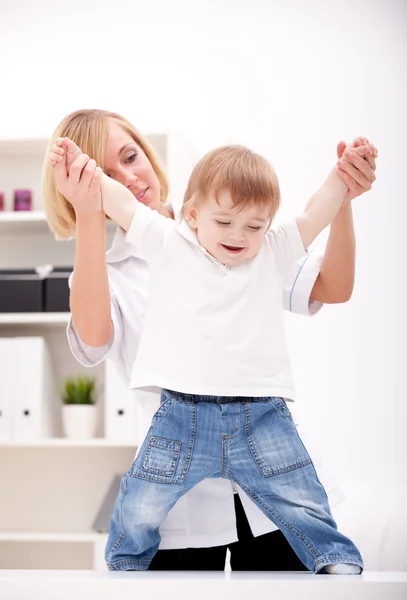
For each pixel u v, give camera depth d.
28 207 2.82
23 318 2.69
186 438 1.09
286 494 1.09
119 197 1.15
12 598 0.88
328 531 1.08
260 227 1.14
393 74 2.90
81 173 1.11
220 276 1.12
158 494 1.09
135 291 1.33
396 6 2.94
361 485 2.67
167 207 1.52
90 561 2.74
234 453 1.10
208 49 2.99
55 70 3.03
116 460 2.79
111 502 2.65
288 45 2.96
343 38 2.94
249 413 1.10
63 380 2.85
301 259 1.36
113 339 1.28
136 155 1.47
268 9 2.99
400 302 2.77
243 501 1.24
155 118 2.96
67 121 1.49
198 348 1.10
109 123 1.47
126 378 1.34
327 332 2.78
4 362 2.67
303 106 2.91
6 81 3.03
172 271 1.13
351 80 2.91
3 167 2.98
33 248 2.94
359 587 0.86
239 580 0.87
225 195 1.11
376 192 2.83
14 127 3.00
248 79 2.95
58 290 2.72
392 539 2.18
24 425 2.63
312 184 2.87
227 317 1.11
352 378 2.75
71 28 3.04
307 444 1.31
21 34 3.05
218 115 2.94
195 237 1.14
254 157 1.16
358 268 2.80
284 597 0.86
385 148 2.86
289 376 1.14
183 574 0.97
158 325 1.12
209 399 1.10
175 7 3.02
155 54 3.00
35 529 2.77
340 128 2.89
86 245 1.16
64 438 2.81
